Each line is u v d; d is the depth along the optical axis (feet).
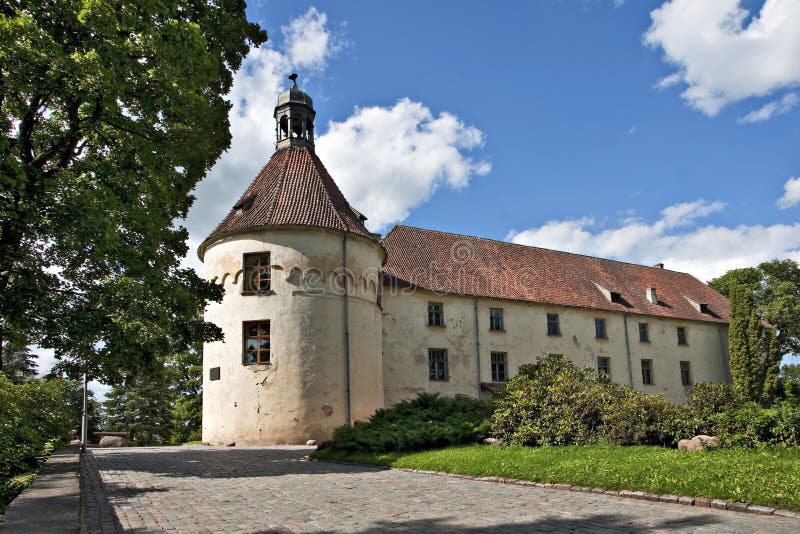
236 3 64.08
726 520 23.04
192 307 54.24
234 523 25.07
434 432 51.75
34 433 52.85
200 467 48.70
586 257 143.13
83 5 37.88
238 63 65.62
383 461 47.11
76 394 159.12
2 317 43.34
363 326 84.07
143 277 49.39
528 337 114.62
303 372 77.15
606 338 126.82
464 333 106.73
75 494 23.44
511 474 36.19
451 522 24.48
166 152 46.44
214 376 81.20
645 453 37.55
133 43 41.45
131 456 60.59
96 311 46.52
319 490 34.35
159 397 173.88
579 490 31.42
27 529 17.30
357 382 81.25
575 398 47.52
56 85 37.52
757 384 137.28
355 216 92.89
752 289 173.06
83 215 38.86
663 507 26.17
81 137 46.78
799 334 156.66
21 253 41.04
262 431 75.92
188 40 43.50
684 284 157.28
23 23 34.60
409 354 99.50
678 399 135.33
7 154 35.91
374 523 24.58
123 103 44.01
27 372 153.38
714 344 147.43
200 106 45.65
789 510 23.65
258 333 79.61
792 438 35.83
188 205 64.90
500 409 52.08
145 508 28.89
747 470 29.19
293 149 92.94
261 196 86.58
